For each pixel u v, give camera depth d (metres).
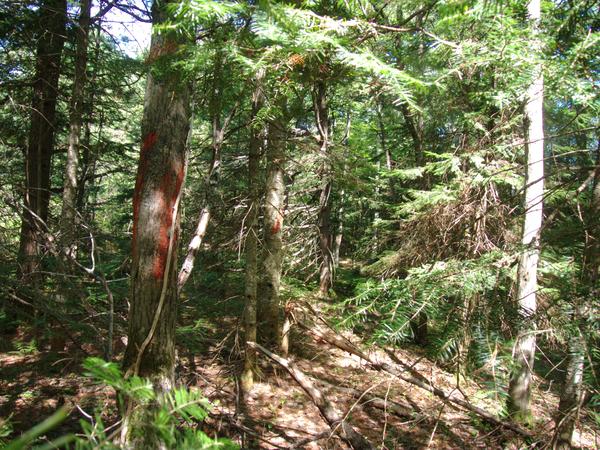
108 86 8.59
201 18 1.60
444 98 6.10
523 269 5.10
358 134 13.94
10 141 9.34
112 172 10.40
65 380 5.60
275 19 1.54
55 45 8.36
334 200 15.46
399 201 12.17
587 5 1.87
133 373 3.19
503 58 1.86
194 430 0.91
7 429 1.30
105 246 6.81
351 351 7.32
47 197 8.78
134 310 3.40
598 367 1.70
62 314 4.35
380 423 6.10
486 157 7.01
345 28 1.79
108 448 0.72
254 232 7.10
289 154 8.89
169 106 3.40
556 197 5.12
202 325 6.51
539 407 3.93
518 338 1.79
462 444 5.07
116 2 6.42
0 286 4.16
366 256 12.94
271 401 6.71
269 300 8.43
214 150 5.68
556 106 5.23
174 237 3.52
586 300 1.82
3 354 5.83
